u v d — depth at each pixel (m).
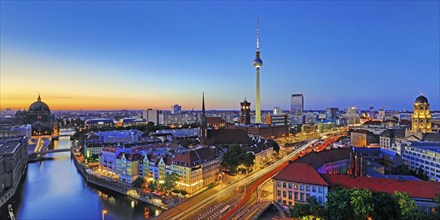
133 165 179.00
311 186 119.94
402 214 93.75
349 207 96.56
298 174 126.56
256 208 125.94
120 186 166.50
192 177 157.88
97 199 156.25
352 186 116.44
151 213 133.25
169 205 136.00
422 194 107.00
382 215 96.44
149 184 160.00
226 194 150.62
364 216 93.38
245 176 191.88
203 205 133.50
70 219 130.25
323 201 116.62
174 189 156.88
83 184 186.75
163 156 175.38
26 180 198.50
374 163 181.12
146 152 193.62
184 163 160.25
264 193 149.12
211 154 186.75
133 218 128.38
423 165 181.00
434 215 91.38
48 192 170.25
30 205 149.12
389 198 98.75
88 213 136.62
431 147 191.50
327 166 167.50
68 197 160.38
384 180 117.31
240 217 116.25
